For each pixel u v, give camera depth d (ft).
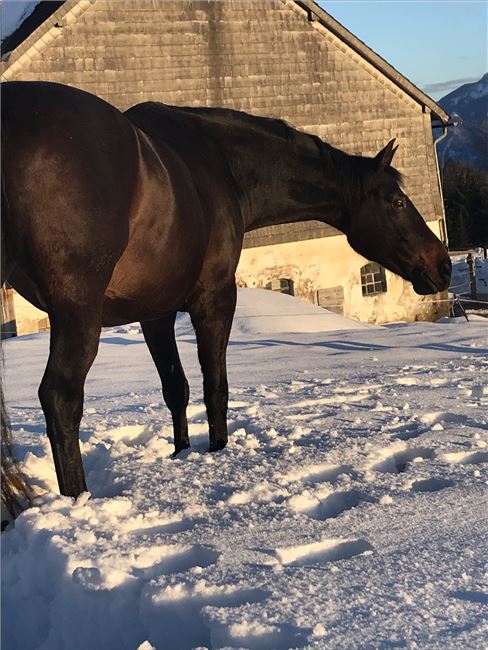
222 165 15.06
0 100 10.45
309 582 8.47
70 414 10.94
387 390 21.48
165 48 57.31
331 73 63.00
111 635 8.27
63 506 10.85
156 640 7.87
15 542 10.08
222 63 59.26
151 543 9.74
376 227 16.76
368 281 64.95
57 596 8.80
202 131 14.99
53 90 11.00
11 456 10.69
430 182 67.21
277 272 60.85
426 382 22.72
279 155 15.87
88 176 10.68
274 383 23.82
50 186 10.39
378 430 16.43
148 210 11.84
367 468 13.42
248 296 44.11
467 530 10.19
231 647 7.15
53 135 10.51
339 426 16.89
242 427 17.47
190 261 13.09
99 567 8.86
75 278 10.66
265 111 60.64
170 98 57.67
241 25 59.77
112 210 10.95
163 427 17.53
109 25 55.42
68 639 8.53
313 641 7.13
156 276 12.39
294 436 15.88
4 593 9.66
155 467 13.61
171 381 15.51
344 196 16.56
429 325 39.47
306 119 62.18
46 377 10.85
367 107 64.54
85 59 54.80
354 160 16.61
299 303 44.45
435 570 8.83
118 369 28.73
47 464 14.16
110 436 17.03
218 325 14.67
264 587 8.30
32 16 60.08
